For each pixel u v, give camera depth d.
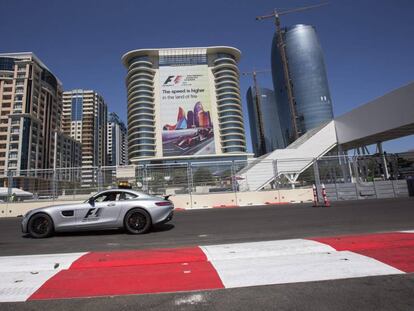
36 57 103.75
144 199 7.71
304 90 117.56
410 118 20.22
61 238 7.30
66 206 7.54
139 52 127.00
